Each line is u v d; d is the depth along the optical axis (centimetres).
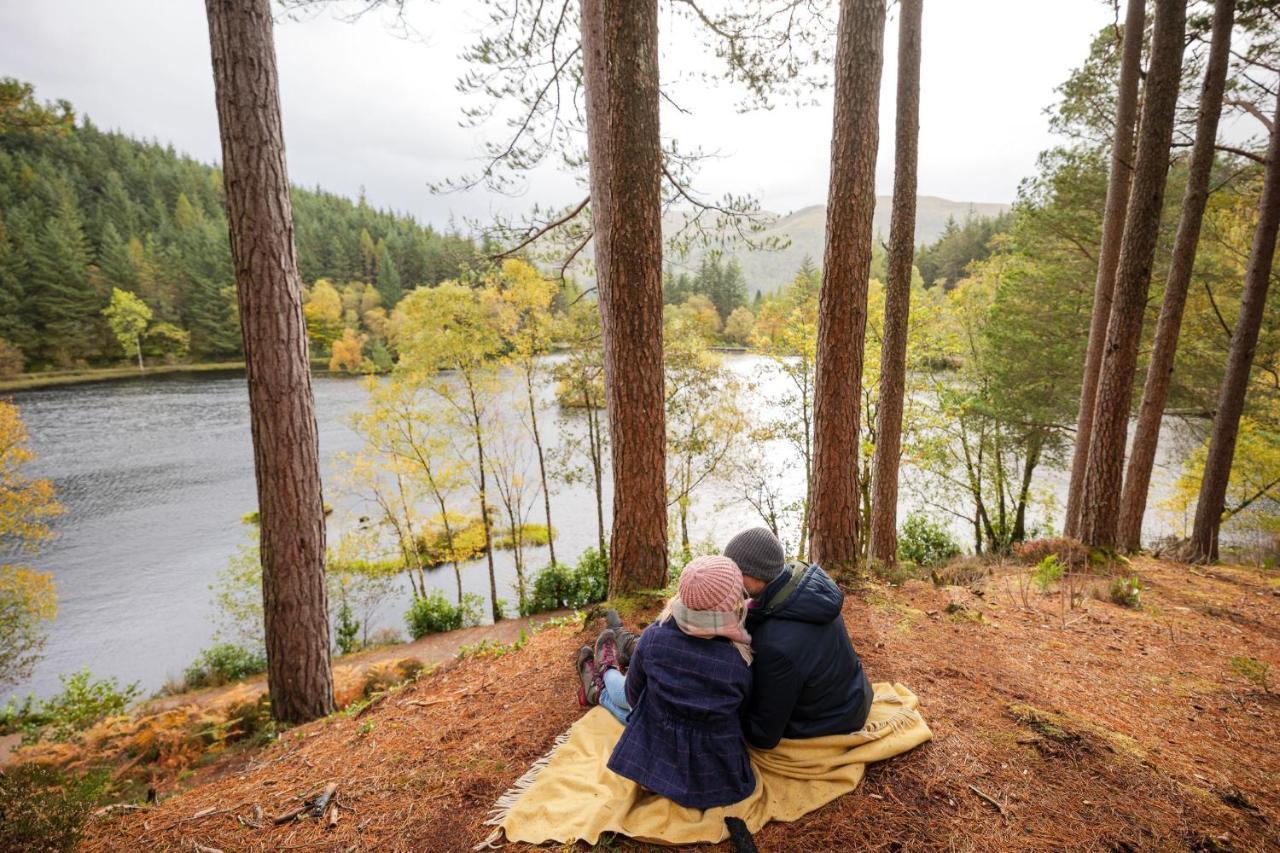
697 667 218
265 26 456
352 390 5691
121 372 6738
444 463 1970
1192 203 829
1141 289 705
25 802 256
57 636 1728
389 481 2053
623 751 224
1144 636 451
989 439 1634
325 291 7869
